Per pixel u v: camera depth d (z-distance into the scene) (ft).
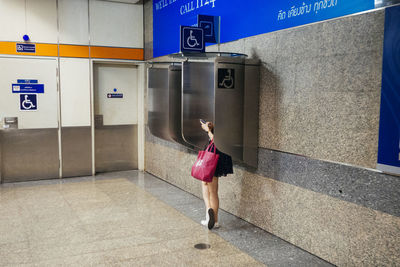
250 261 11.16
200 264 11.00
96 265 10.96
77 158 23.59
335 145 10.59
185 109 15.19
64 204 17.43
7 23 21.31
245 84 13.47
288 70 12.25
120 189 20.36
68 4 22.56
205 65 15.47
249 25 14.19
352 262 10.19
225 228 14.05
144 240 12.92
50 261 11.25
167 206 17.11
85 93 23.44
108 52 23.82
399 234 8.92
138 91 25.41
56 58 22.53
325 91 10.85
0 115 21.62
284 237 12.76
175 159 20.95
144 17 24.64
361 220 9.88
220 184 16.42
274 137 13.02
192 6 18.28
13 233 13.65
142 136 25.49
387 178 9.14
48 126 22.71
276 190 13.00
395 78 8.71
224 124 13.30
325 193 10.98
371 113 9.50
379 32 9.23
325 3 10.78
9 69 21.56
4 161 21.90
